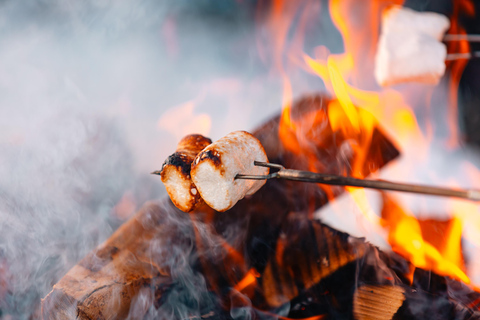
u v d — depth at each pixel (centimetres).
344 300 34
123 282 33
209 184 28
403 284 34
